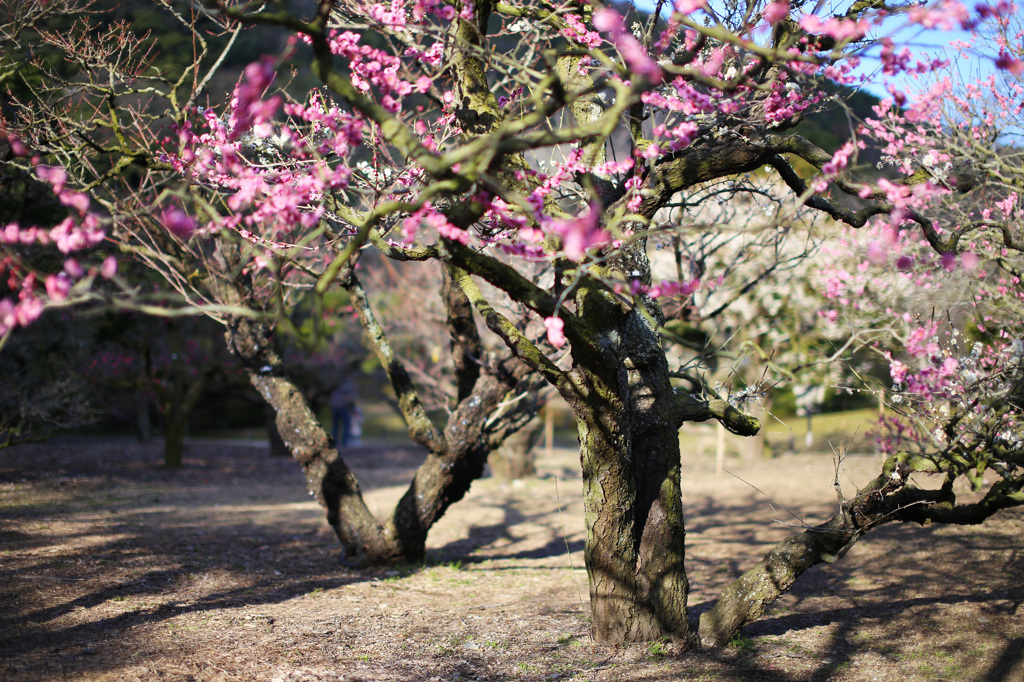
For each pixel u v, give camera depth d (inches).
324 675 172.1
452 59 133.8
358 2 168.6
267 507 442.0
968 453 169.3
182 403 601.3
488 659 186.9
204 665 173.8
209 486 517.7
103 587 233.9
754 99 150.4
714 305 380.5
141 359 633.6
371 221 112.0
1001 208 202.1
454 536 378.6
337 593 252.2
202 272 251.3
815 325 357.4
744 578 196.7
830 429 675.4
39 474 490.9
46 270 347.9
